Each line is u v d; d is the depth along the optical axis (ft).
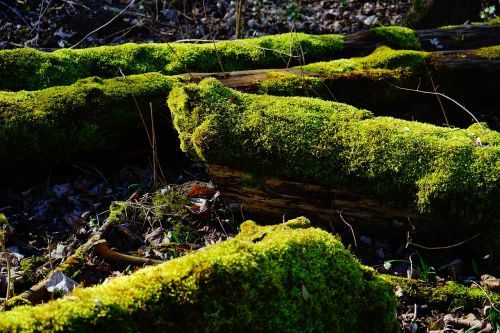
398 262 12.10
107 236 12.77
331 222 12.81
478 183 11.53
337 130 12.59
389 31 19.01
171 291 7.16
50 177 15.24
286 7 27.71
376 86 16.57
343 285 8.36
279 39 18.84
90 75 17.35
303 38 18.85
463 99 17.22
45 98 14.90
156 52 18.03
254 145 12.53
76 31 24.11
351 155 12.16
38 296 10.50
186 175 15.55
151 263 12.01
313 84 16.26
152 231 13.26
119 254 12.02
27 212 14.01
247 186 12.96
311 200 12.66
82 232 13.26
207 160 12.85
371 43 19.01
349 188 12.19
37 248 12.84
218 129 12.76
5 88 16.57
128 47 17.98
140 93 15.15
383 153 12.05
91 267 11.64
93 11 24.73
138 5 26.96
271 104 13.30
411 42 18.93
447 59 17.08
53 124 14.48
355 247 12.50
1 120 14.24
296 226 9.54
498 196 11.48
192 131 13.08
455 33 19.29
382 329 8.42
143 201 14.16
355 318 8.33
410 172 11.82
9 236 12.84
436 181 11.57
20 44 22.58
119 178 15.39
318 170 12.28
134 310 6.93
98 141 14.93
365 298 8.45
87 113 14.74
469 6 24.54
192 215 13.64
